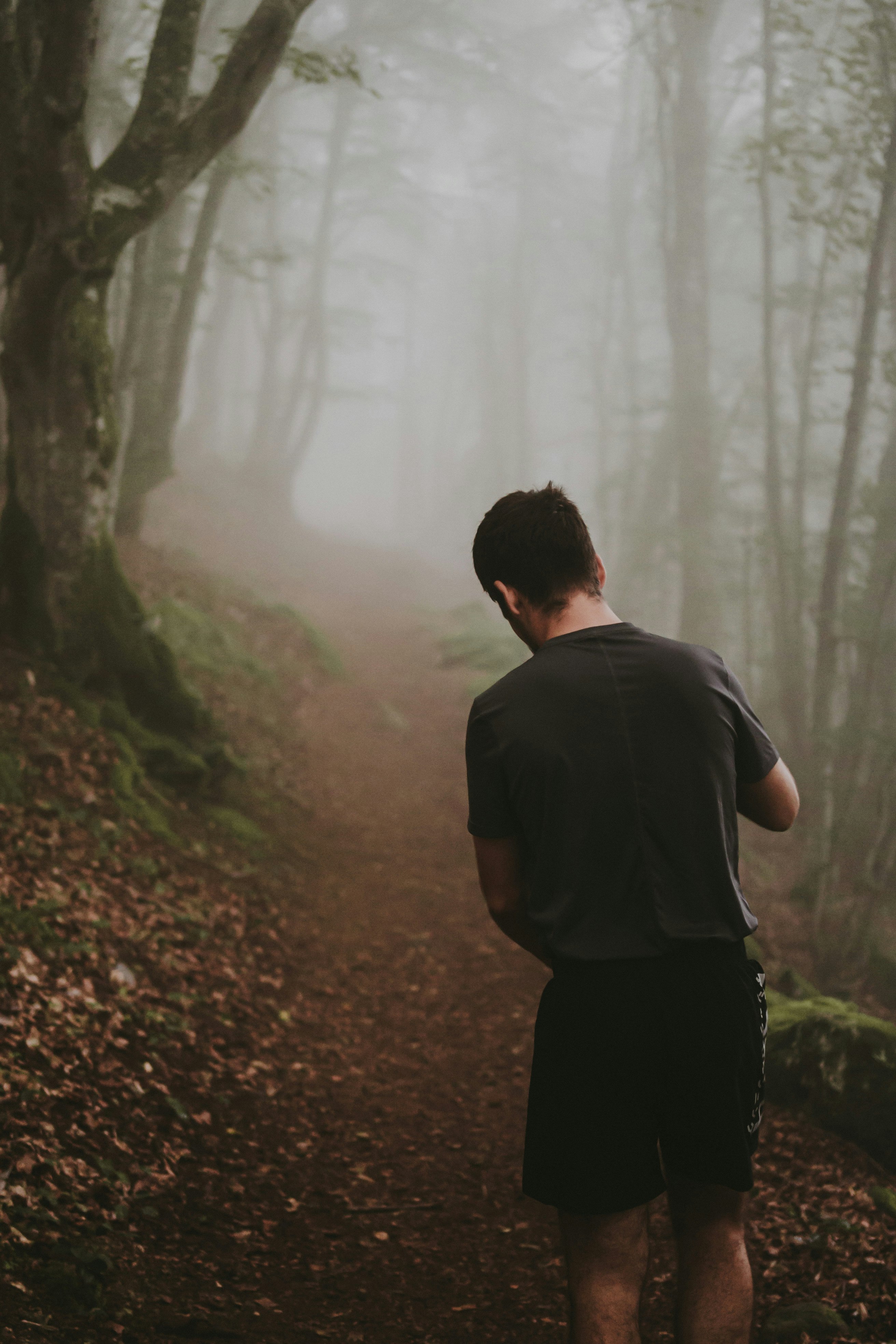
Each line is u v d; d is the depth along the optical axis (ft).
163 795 26.71
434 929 25.99
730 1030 5.82
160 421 44.68
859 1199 12.62
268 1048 16.93
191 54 25.07
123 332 44.98
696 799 5.97
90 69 21.54
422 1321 10.21
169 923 19.93
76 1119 12.02
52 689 25.82
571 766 6.01
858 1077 15.06
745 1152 5.88
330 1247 11.53
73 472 26.35
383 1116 15.65
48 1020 13.82
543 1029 6.05
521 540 6.79
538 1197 6.03
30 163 23.03
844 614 36.63
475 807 6.35
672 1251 11.67
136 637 28.60
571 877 5.95
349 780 39.06
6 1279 8.70
